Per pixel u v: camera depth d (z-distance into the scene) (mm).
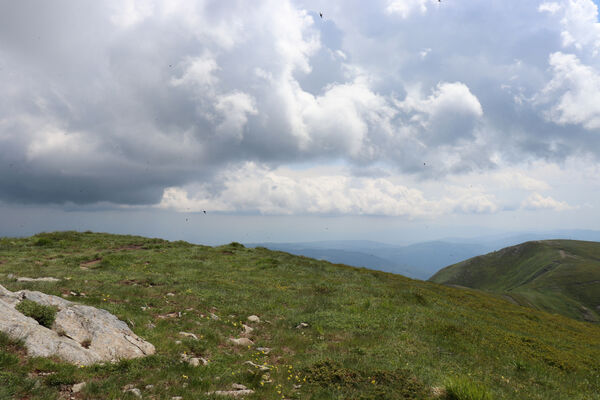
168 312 16328
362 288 28391
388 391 9844
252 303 20969
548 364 15977
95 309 12188
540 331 25750
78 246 36062
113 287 18938
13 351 8430
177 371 9719
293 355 13297
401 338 16328
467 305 31047
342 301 23250
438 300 28766
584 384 13703
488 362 14609
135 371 9188
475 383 10617
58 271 22562
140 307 16016
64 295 15367
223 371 10461
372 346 14836
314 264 40500
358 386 10094
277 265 36438
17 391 6879
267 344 14445
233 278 28281
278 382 10086
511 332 21828
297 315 19422
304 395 9344
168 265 30875
